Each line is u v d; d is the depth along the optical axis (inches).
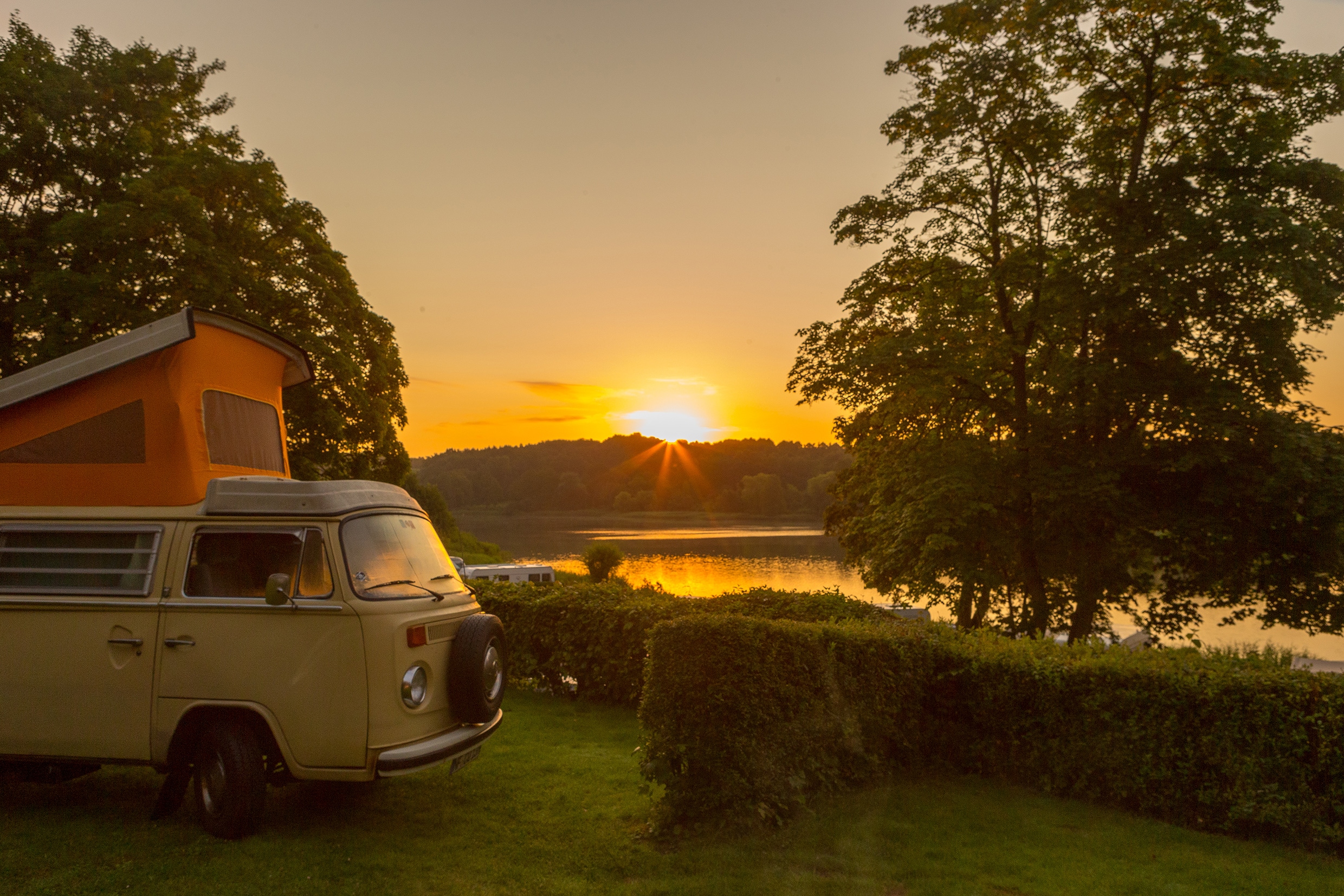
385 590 224.1
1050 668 283.4
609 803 248.1
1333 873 219.3
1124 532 727.7
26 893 180.1
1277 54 731.4
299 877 192.2
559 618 416.5
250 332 272.8
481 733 233.3
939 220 839.7
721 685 224.2
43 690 221.3
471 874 197.3
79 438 235.9
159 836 214.7
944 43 816.3
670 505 7327.8
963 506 743.7
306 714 209.9
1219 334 722.8
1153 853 226.7
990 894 195.2
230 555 224.5
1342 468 657.0
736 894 188.9
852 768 266.7
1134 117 811.4
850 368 808.3
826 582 2086.6
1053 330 791.7
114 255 738.8
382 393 980.6
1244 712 250.7
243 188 842.8
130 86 860.0
